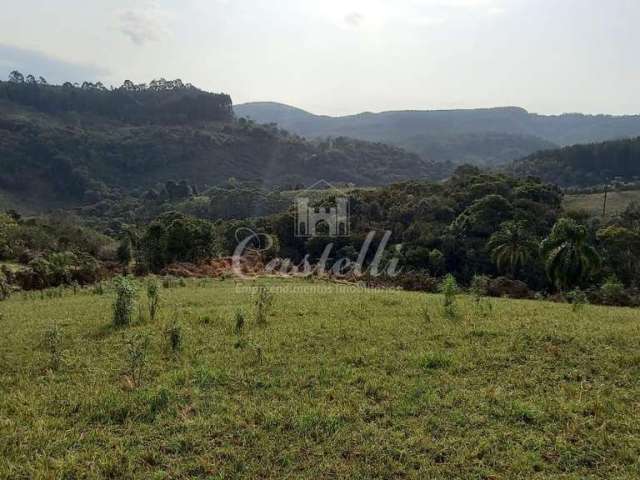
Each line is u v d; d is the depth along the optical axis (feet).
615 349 37.99
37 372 35.14
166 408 27.89
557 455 23.48
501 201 186.70
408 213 211.61
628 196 291.79
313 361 36.22
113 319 51.16
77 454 23.30
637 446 24.00
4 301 79.56
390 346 40.01
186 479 21.40
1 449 23.65
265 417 26.66
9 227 176.14
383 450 23.52
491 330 43.98
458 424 26.17
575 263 122.01
